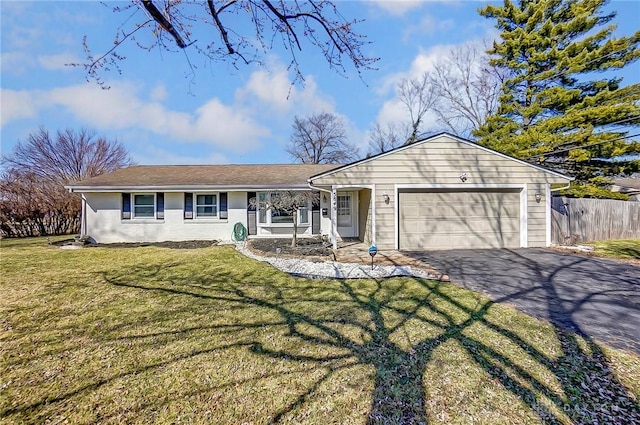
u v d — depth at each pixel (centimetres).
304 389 276
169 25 298
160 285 623
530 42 1716
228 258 909
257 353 341
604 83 1619
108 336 389
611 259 850
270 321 431
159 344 366
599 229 1261
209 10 319
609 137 1462
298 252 991
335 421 235
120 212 1303
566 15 1694
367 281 641
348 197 1389
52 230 1738
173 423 236
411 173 1033
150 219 1316
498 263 802
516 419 234
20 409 252
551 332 386
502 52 1825
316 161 3528
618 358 323
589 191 1556
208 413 246
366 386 278
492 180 1041
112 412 249
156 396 268
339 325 414
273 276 691
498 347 348
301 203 1131
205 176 1441
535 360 319
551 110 1719
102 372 307
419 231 1037
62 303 515
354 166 1028
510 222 1049
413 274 694
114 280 664
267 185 1313
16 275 711
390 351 341
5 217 1568
